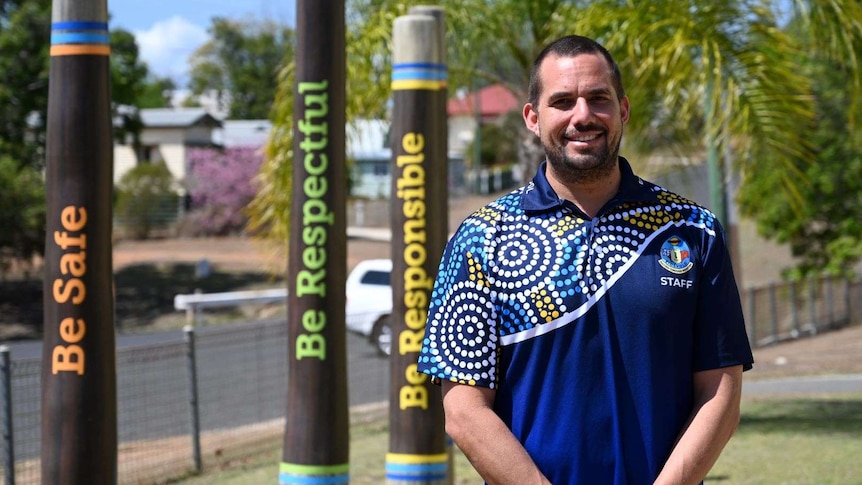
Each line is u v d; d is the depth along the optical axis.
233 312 27.33
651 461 2.80
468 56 10.66
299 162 5.97
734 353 2.88
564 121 2.88
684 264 2.85
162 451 9.89
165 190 42.88
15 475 7.57
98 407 4.96
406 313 6.73
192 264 35.09
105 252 4.98
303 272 5.96
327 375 5.96
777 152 9.58
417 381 6.72
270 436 10.98
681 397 2.87
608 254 2.85
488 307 2.90
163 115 52.25
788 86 9.51
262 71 71.50
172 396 12.54
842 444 9.41
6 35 28.95
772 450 9.13
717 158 11.50
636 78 9.76
